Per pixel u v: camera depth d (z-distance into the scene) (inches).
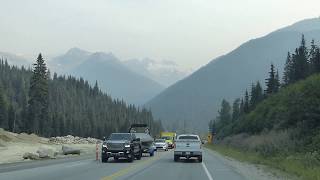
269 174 1250.0
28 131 4879.4
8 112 5738.2
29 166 1405.0
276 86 5196.9
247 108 6033.5
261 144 2564.0
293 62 4635.8
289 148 2011.6
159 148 3218.5
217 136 6830.7
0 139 2923.2
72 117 7485.2
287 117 2664.9
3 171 1202.0
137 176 1101.1
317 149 1797.5
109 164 1549.0
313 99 2437.3
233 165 1625.2
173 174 1175.6
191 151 1793.8
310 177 1063.6
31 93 4896.7
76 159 1860.2
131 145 1699.1
